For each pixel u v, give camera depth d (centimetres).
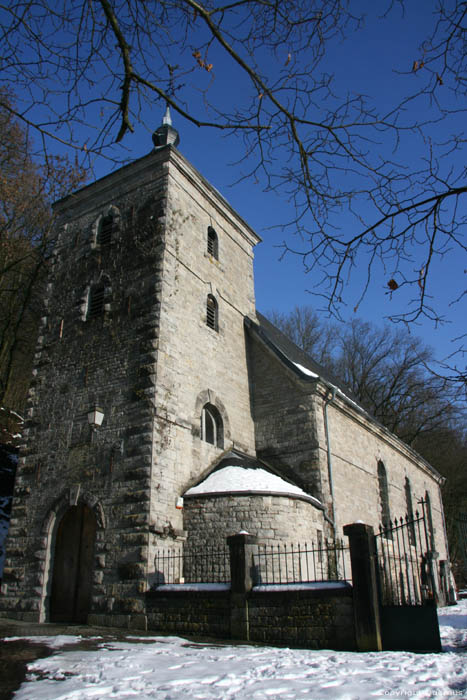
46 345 1938
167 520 1461
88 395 1708
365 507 2134
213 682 687
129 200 1975
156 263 1752
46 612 1512
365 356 4425
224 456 1764
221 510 1480
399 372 3978
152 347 1612
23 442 1805
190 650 955
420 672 759
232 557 1188
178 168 1967
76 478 1600
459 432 4416
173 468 1538
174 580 1423
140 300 1731
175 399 1628
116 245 1920
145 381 1576
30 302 2723
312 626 1048
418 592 2194
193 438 1659
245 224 2370
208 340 1888
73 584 1516
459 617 1741
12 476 2422
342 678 717
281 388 2011
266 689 649
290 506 1530
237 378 1995
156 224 1830
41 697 593
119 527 1439
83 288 1938
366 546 1037
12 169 1219
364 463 2256
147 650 942
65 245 2106
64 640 1045
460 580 4044
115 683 671
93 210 2081
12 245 2209
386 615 1015
